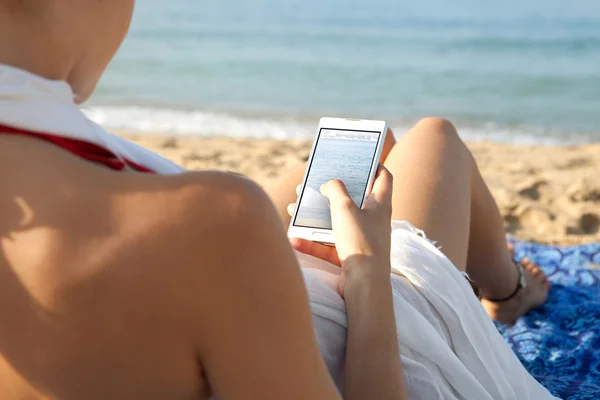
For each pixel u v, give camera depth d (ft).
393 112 36.42
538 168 19.44
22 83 3.00
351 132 5.70
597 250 10.56
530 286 8.49
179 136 27.99
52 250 3.01
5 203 3.05
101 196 3.04
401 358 4.74
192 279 3.01
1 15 3.03
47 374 3.16
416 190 6.41
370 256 4.64
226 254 3.02
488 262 7.91
